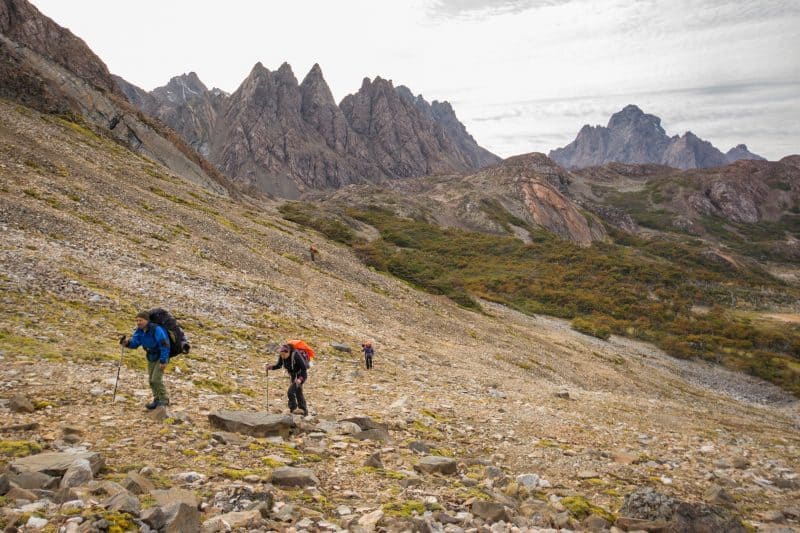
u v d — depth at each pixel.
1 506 4.69
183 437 8.07
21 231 24.62
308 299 35.53
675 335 83.75
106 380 10.77
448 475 9.10
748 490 11.30
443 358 31.05
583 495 9.26
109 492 5.30
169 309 20.80
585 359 53.28
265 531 5.29
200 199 59.12
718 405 48.47
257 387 14.12
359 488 7.43
